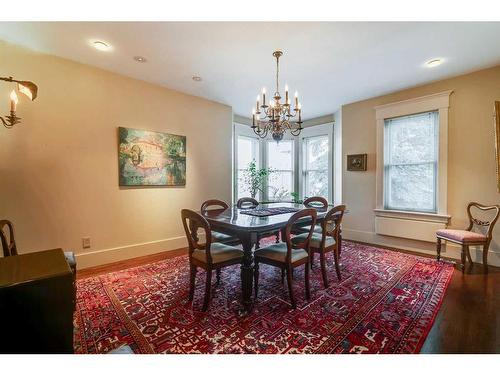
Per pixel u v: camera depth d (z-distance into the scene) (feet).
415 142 12.08
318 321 6.04
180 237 12.62
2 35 7.66
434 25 7.07
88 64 9.62
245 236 6.76
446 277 8.72
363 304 6.85
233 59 9.12
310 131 17.94
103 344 5.19
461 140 10.59
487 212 10.06
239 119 17.12
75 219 9.50
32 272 3.31
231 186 15.07
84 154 9.68
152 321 6.04
